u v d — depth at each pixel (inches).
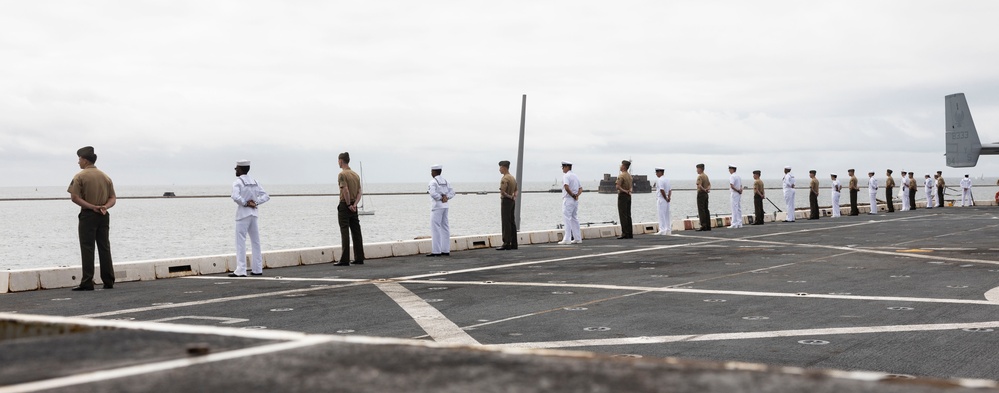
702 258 673.0
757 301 409.4
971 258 631.8
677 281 502.0
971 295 419.5
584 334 319.6
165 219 5196.9
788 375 101.4
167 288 501.7
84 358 115.0
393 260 713.0
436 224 770.2
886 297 417.1
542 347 293.9
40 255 2763.3
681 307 390.6
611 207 6087.6
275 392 95.7
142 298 448.5
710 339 307.1
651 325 339.6
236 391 96.2
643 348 290.4
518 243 936.3
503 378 101.8
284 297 443.5
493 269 601.9
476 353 118.5
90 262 501.4
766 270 564.4
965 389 92.5
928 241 835.4
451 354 117.7
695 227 1235.2
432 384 99.0
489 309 389.7
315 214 5846.5
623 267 601.0
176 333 134.5
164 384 99.7
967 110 1840.6
